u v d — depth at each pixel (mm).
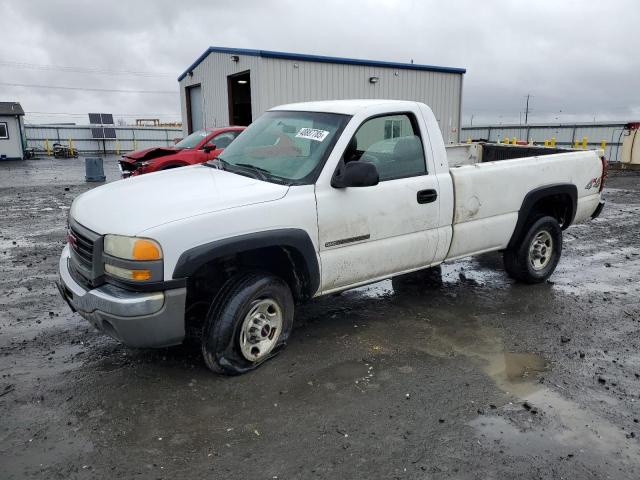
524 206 5352
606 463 2869
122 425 3135
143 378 3691
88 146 40250
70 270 3828
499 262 6844
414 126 4578
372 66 18625
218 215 3410
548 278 6148
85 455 2859
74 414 3242
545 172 5488
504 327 4707
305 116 4473
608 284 6039
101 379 3674
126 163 11789
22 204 11828
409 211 4430
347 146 4074
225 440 3010
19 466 2760
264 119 4914
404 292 5613
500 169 5086
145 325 3252
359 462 2840
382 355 4113
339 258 4059
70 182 17469
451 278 6125
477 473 2768
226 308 3592
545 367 3973
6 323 4648
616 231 9094
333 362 3979
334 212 3961
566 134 29641
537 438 3078
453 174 4734
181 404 3367
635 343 4430
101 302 3271
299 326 4664
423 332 4570
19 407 3311
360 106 4305
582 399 3521
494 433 3119
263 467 2789
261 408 3342
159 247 3205
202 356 4027
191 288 3820
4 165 27328
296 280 4043
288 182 3895
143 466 2779
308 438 3041
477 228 5008
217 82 20016
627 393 3611
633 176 18906
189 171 4461
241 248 3480
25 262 6652
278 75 16859
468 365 3973
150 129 41656
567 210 5941
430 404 3420
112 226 3328
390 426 3172
